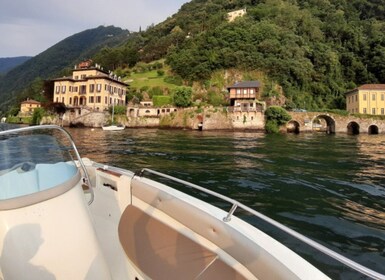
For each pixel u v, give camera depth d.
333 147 25.22
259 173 12.22
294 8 111.56
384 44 91.50
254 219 6.44
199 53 88.62
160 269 2.79
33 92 112.31
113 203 3.97
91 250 2.47
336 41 99.31
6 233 2.18
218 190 9.23
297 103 76.12
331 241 5.37
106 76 67.25
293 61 81.44
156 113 63.12
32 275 2.19
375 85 67.88
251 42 87.12
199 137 36.41
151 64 103.50
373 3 125.44
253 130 54.44
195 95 77.88
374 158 17.64
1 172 2.37
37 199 2.28
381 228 6.05
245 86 65.00
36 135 2.99
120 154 18.44
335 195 8.76
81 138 32.47
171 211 3.09
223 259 2.44
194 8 150.75
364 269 1.77
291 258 2.08
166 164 14.52
